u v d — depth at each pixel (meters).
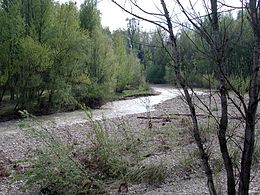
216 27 2.34
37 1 32.94
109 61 40.38
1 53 30.94
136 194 8.46
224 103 2.43
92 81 37.97
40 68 31.66
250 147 2.36
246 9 2.25
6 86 32.62
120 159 9.23
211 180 2.58
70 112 33.88
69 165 8.39
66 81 35.06
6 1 32.31
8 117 29.78
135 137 11.53
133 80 58.97
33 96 32.66
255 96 2.30
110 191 8.54
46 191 8.48
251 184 8.38
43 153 8.65
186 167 9.97
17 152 14.87
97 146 9.41
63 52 33.75
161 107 33.97
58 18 34.16
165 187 8.95
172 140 12.07
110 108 36.38
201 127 8.83
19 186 9.26
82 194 8.34
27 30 33.47
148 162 10.02
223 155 2.47
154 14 2.43
